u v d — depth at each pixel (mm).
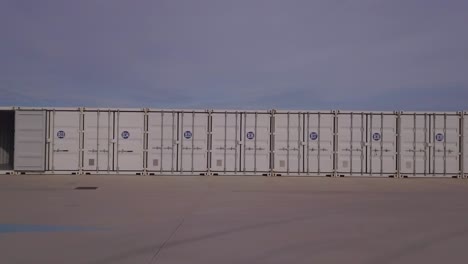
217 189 17344
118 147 22656
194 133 22766
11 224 10047
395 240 8609
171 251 7656
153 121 22750
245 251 7703
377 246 8133
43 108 22500
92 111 22641
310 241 8477
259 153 22781
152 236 8805
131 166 22688
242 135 22781
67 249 7742
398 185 19422
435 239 8719
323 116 22781
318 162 22766
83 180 20359
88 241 8352
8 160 24141
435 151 22750
